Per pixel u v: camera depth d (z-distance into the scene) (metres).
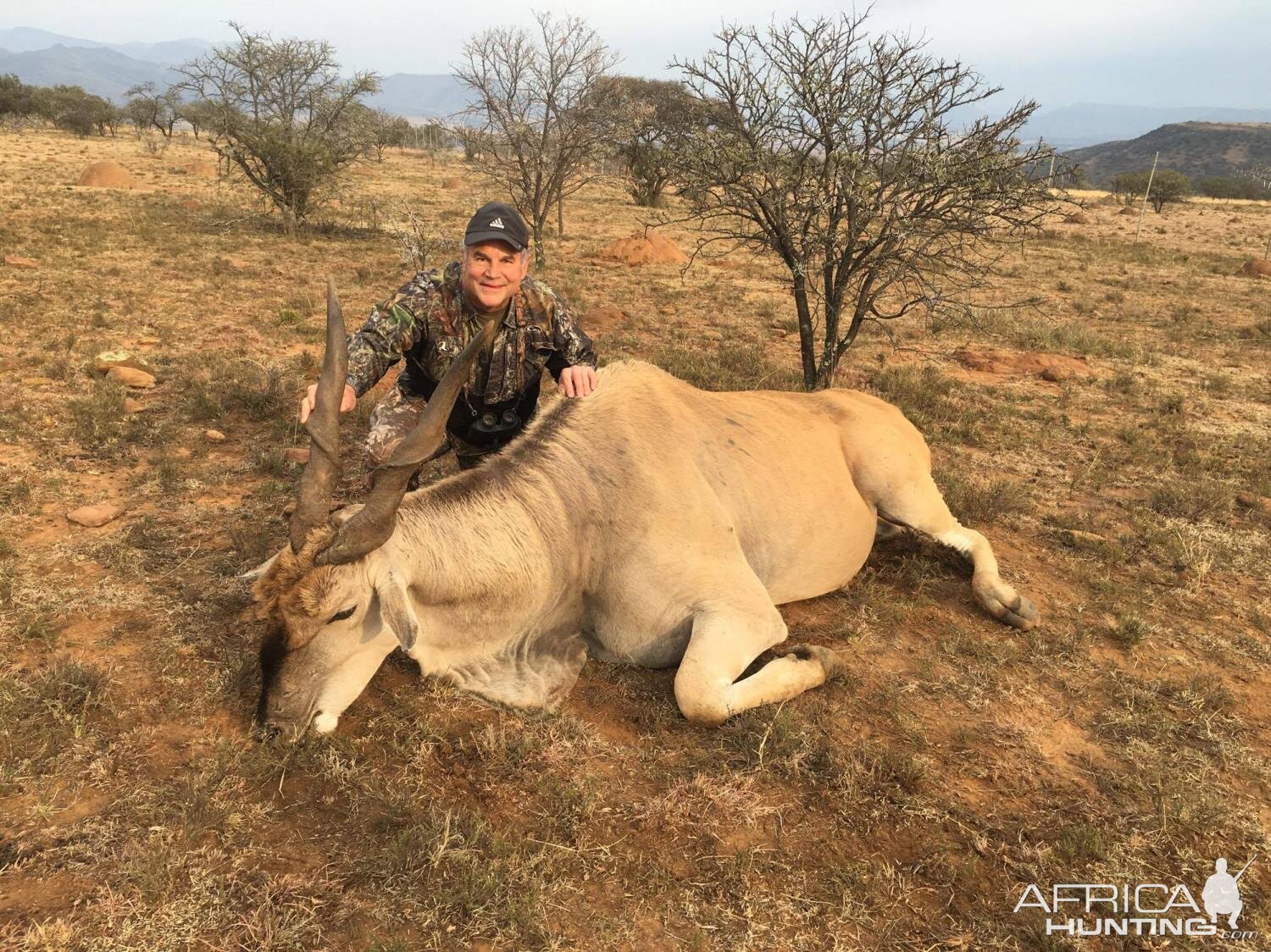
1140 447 7.92
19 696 3.80
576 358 4.90
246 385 8.25
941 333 13.31
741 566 4.23
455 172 48.50
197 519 5.68
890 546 5.80
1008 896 3.11
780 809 3.47
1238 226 42.25
